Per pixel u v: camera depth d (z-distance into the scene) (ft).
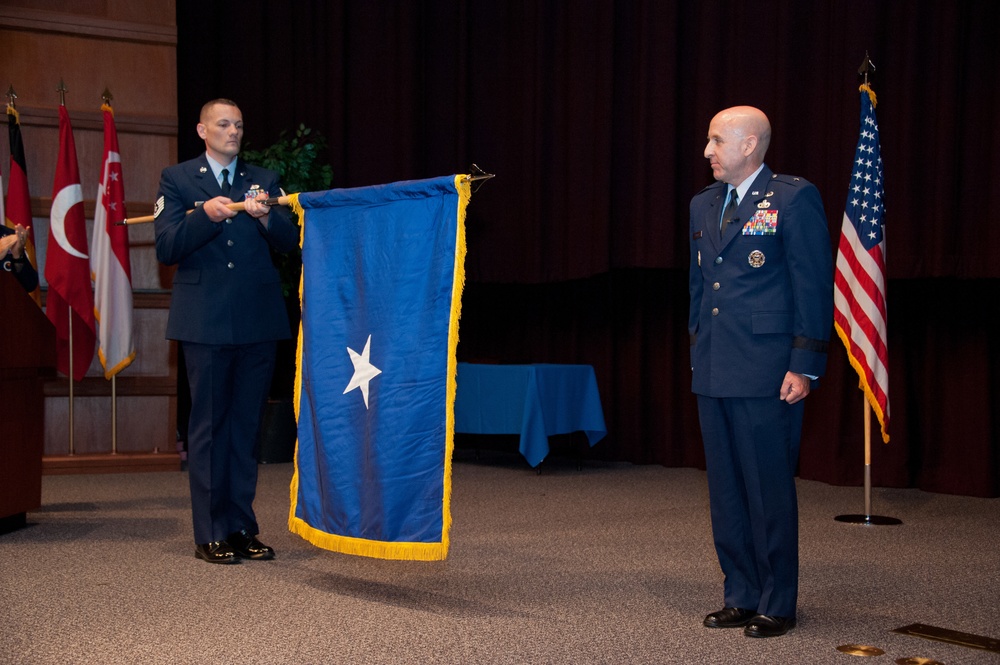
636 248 20.48
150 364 21.34
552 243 22.00
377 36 23.31
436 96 23.29
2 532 13.21
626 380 22.04
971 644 8.31
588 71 21.06
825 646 8.20
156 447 21.39
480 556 11.81
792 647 8.16
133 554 11.79
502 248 22.88
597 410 20.68
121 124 21.09
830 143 17.93
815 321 8.18
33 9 20.57
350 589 10.09
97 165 21.20
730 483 8.86
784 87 18.56
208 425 11.34
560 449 22.31
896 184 17.26
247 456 11.70
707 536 13.15
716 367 8.59
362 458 9.71
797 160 18.67
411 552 9.31
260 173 11.76
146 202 21.35
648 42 20.21
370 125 23.40
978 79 16.53
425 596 9.81
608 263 20.81
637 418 21.66
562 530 13.61
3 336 12.89
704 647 8.12
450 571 10.98
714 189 9.12
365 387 9.76
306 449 10.44
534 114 22.06
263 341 11.44
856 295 14.52
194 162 11.50
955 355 17.40
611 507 15.69
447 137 23.27
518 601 9.63
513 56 22.63
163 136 21.57
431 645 8.13
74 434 20.88
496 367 19.88
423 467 9.34
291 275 21.86
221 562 11.28
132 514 14.82
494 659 7.76
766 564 8.63
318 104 23.80
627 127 20.90
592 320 22.44
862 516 14.84
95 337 20.21
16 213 19.07
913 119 17.01
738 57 19.30
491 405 19.93
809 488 17.97
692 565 11.32
